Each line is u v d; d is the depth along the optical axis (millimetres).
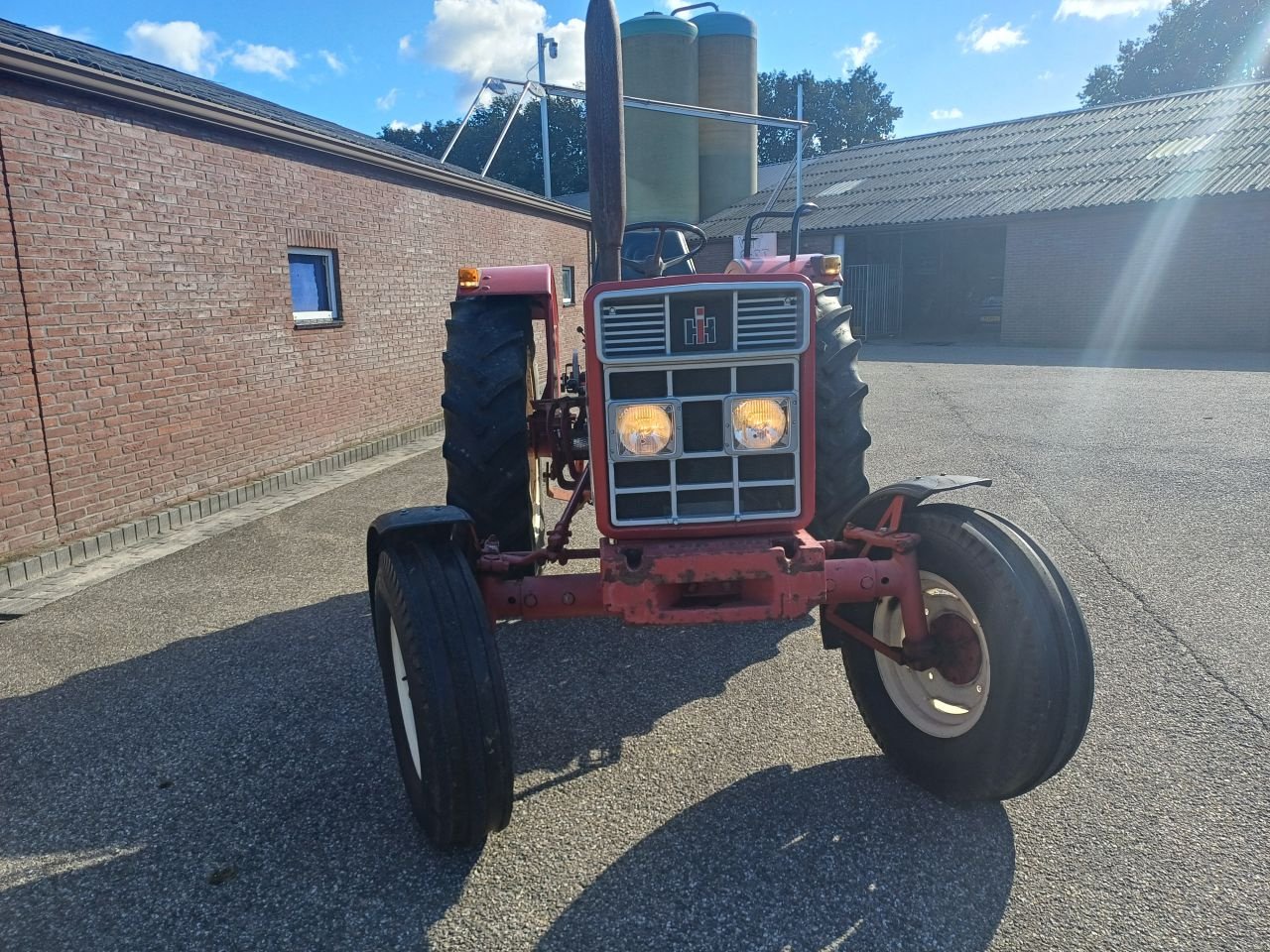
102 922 2258
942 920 2160
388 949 2129
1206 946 2047
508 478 3674
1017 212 18391
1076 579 4473
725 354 2576
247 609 4539
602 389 2607
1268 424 8391
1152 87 45219
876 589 2631
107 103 5688
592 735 3141
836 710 3275
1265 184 15711
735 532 2684
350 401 8562
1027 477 6652
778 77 52750
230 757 3072
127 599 4723
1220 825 2500
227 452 6883
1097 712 3156
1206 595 4207
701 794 2736
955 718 2668
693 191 24641
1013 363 14977
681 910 2223
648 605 2486
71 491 5520
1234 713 3117
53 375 5367
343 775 2932
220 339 6766
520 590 2633
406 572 2381
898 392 11703
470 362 3725
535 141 49344
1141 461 7035
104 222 5691
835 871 2354
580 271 15297
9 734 3283
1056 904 2201
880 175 23953
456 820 2299
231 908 2293
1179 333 17125
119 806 2785
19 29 7086
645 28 23344
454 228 10562
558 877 2369
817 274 4500
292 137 7355
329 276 8305
